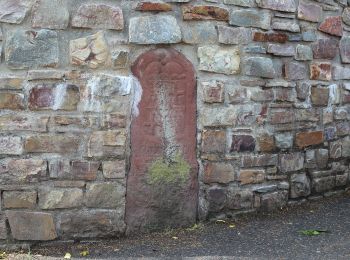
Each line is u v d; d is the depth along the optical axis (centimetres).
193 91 416
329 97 504
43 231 386
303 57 476
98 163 393
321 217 449
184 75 414
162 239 399
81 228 392
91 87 390
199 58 417
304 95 479
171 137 412
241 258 357
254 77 442
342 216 452
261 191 452
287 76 464
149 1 402
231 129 433
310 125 487
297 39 470
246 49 437
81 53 389
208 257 358
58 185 387
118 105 396
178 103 412
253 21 439
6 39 378
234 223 432
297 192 480
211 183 428
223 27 425
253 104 442
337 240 394
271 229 418
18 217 383
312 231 411
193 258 357
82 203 391
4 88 378
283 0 457
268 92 451
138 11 402
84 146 390
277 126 459
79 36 389
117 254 371
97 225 395
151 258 361
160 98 408
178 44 412
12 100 379
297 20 470
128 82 397
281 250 374
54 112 386
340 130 520
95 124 392
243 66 436
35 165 383
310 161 490
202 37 418
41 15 382
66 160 388
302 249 376
